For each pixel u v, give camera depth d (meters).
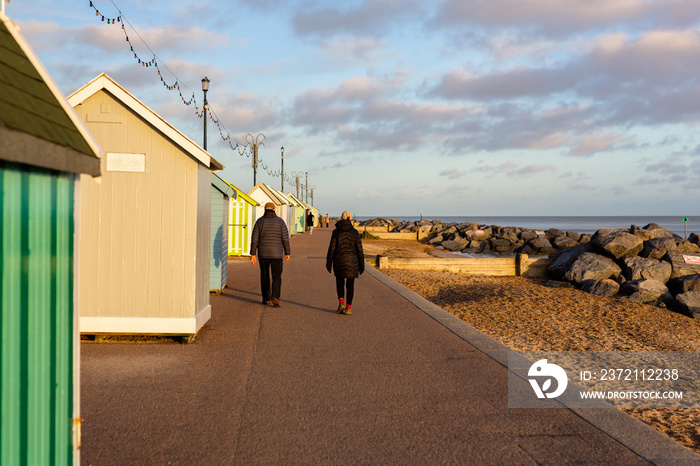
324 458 3.36
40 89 2.20
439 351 6.04
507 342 7.63
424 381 4.94
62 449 2.23
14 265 1.83
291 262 16.72
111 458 3.29
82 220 6.25
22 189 1.88
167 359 5.60
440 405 4.32
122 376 4.98
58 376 2.19
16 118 1.75
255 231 8.71
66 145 2.04
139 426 3.80
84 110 6.24
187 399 4.38
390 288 11.27
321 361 5.58
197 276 6.47
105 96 6.25
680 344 7.92
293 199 41.25
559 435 3.73
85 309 6.25
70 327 2.30
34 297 1.97
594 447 3.54
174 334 6.27
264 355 5.80
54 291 2.14
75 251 2.34
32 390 1.96
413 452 3.45
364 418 4.02
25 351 1.91
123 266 6.27
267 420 3.96
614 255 15.41
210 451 3.42
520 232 45.81
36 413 2.00
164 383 4.79
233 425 3.85
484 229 49.12
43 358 2.05
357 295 10.23
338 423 3.92
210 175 7.23
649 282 12.97
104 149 6.25
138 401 4.31
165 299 6.29
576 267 14.80
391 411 4.18
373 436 3.70
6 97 1.81
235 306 8.82
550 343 7.68
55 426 2.16
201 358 5.65
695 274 14.23
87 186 6.25
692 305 11.45
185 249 6.30
